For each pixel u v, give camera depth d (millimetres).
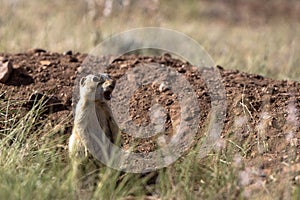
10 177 8828
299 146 9984
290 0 34875
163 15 26500
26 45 17266
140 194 8930
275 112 10844
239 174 9164
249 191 8930
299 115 10711
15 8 23859
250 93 11430
